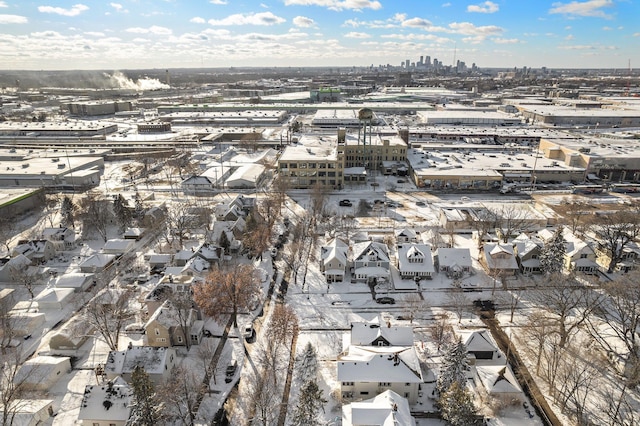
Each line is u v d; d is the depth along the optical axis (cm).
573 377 5909
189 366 6806
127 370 6228
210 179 16288
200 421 5719
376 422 5169
